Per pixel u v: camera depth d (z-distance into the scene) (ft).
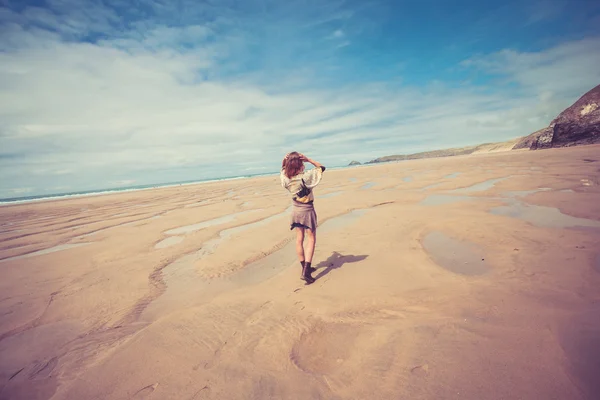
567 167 47.06
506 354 6.81
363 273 13.67
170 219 34.09
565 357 6.42
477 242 16.56
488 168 63.93
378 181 61.11
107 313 12.11
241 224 27.89
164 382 7.43
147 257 19.53
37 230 33.60
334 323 9.56
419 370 6.71
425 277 12.48
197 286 14.26
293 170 13.17
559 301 9.05
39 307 13.02
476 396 5.77
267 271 15.46
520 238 16.12
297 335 9.12
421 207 28.27
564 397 5.43
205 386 7.14
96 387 7.50
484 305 9.35
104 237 27.02
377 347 7.86
